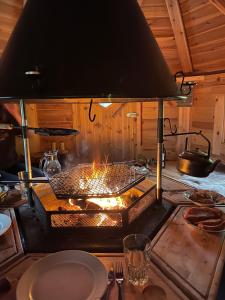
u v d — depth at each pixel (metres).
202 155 1.40
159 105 1.24
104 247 0.96
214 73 2.70
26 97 0.97
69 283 0.72
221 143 2.75
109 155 3.35
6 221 1.09
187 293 0.71
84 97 0.98
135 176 1.35
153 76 1.06
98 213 1.03
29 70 0.97
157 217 1.16
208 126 2.90
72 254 0.83
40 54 0.99
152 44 1.13
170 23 2.49
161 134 1.25
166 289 0.72
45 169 1.55
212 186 2.05
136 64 1.02
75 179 1.27
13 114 2.74
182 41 2.60
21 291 0.69
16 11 2.29
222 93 2.67
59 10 1.02
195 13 2.27
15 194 1.45
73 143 3.36
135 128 3.24
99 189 1.15
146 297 0.70
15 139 2.83
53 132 1.28
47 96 0.96
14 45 1.04
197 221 1.08
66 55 0.97
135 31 1.07
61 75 0.96
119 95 0.97
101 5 1.03
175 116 3.17
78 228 1.03
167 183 1.59
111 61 0.99
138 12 1.13
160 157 1.26
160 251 0.90
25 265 0.86
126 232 1.04
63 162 2.96
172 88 1.15
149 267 0.82
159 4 2.31
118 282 0.75
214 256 0.87
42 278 0.74
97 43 0.99
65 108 3.22
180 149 3.19
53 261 0.80
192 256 0.87
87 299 0.66
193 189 1.44
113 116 3.24
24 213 1.24
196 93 3.01
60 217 1.03
